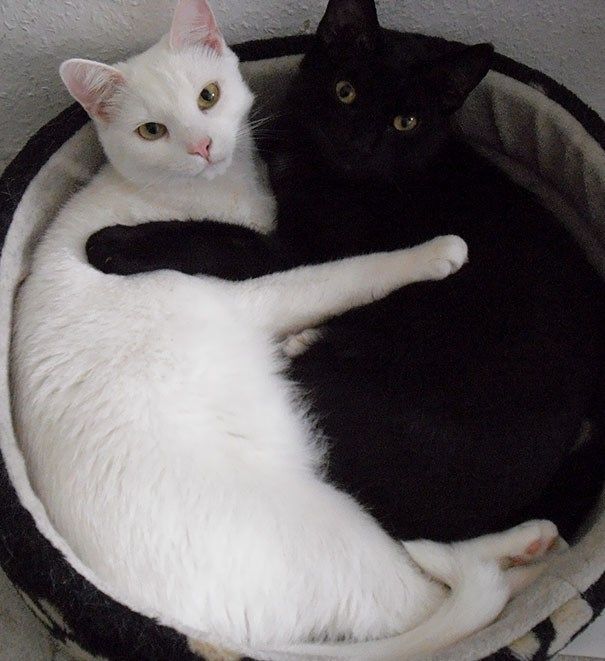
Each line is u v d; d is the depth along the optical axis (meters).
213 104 1.05
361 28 1.10
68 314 1.00
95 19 1.15
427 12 1.22
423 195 1.15
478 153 1.23
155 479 0.87
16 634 1.19
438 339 1.03
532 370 0.98
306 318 1.10
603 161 1.12
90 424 0.90
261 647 0.87
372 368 1.03
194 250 1.09
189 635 0.81
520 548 0.99
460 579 0.92
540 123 1.19
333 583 0.90
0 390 0.97
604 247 1.23
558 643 0.86
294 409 1.02
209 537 0.85
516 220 1.10
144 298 1.00
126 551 0.85
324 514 0.92
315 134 1.15
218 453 0.93
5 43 1.16
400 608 0.93
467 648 0.83
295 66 1.22
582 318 1.04
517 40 1.27
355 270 1.09
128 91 1.01
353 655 0.86
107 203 1.11
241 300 1.09
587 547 0.93
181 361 0.96
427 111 1.11
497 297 1.03
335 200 1.17
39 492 0.92
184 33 1.03
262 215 1.18
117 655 0.82
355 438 0.99
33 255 1.10
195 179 1.10
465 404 0.97
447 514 0.98
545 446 0.97
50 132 1.14
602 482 1.07
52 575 0.83
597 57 1.29
